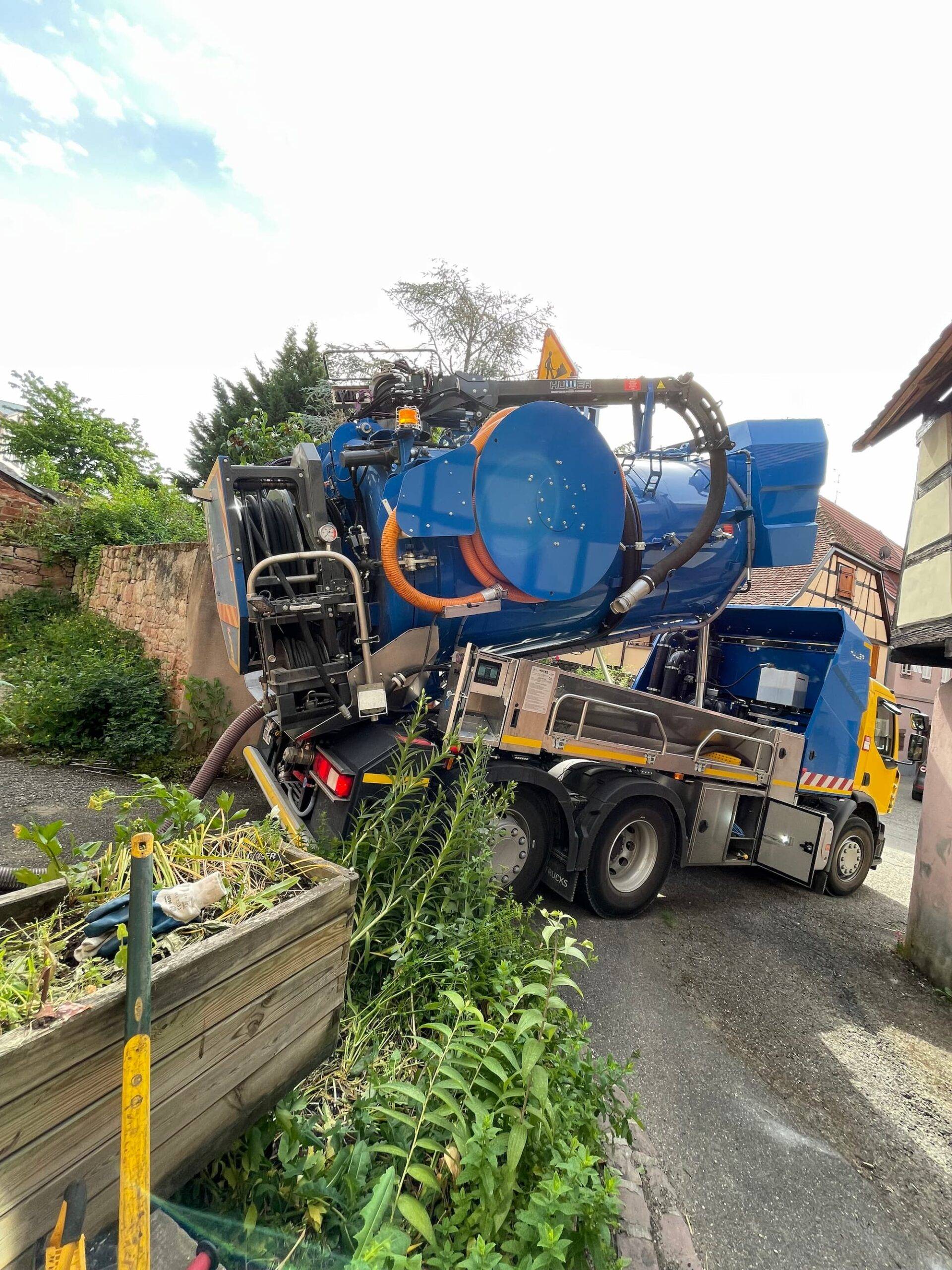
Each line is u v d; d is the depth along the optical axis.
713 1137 2.40
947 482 4.54
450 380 3.74
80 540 10.59
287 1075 1.49
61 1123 0.98
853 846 5.65
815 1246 1.99
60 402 20.66
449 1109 1.55
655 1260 1.77
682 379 4.05
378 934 2.52
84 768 5.59
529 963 2.21
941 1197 2.28
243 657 3.39
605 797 4.00
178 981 1.14
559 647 4.45
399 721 3.47
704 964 3.84
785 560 5.00
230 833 1.88
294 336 21.80
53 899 1.44
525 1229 1.40
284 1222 1.46
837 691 5.40
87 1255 1.04
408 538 3.35
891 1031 3.37
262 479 3.35
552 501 3.56
